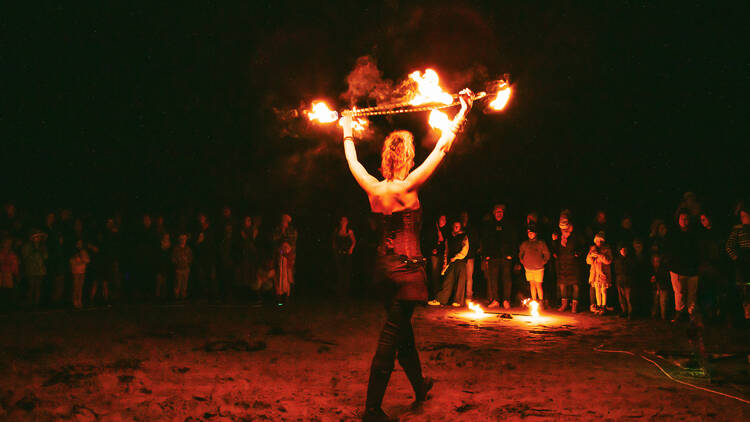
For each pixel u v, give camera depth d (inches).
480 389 212.1
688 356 274.8
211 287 553.9
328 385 220.2
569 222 474.9
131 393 203.0
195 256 550.0
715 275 392.8
